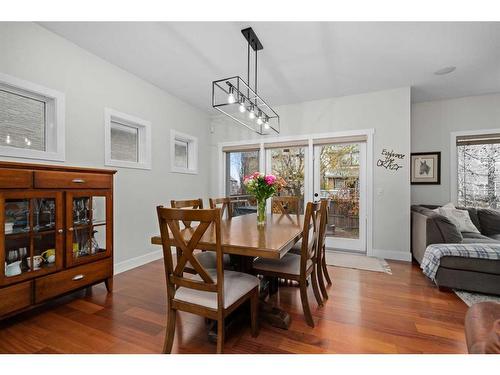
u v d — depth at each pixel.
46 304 2.13
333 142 3.89
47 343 1.59
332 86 3.50
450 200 3.98
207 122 4.77
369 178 3.67
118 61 2.86
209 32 2.30
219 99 4.05
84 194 2.21
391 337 1.65
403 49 2.55
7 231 1.75
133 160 3.32
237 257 1.97
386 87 3.52
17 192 1.76
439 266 2.40
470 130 3.89
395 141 3.54
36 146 2.33
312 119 4.05
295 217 2.92
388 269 3.03
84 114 2.62
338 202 3.97
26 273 1.81
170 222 1.41
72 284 2.09
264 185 2.30
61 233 2.03
